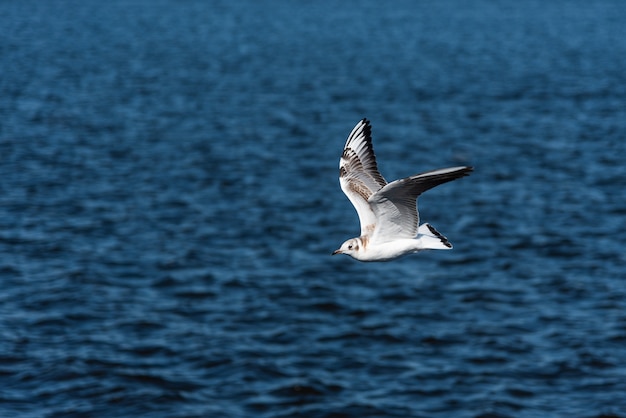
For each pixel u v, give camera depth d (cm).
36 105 8000
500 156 6406
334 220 4719
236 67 11438
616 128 7494
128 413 2595
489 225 4638
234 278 3753
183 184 5359
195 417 2583
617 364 2972
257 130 7219
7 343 2994
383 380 2866
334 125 7544
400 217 1564
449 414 2656
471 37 15925
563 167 6012
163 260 3922
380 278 3825
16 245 4025
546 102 8888
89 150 6194
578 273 3878
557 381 2867
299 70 11269
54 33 15025
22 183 5162
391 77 10712
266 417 2617
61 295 3431
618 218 4756
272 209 4881
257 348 3064
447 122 7762
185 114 7875
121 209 4738
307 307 3466
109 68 10856
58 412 2592
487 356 3036
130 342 3069
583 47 14362
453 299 3578
